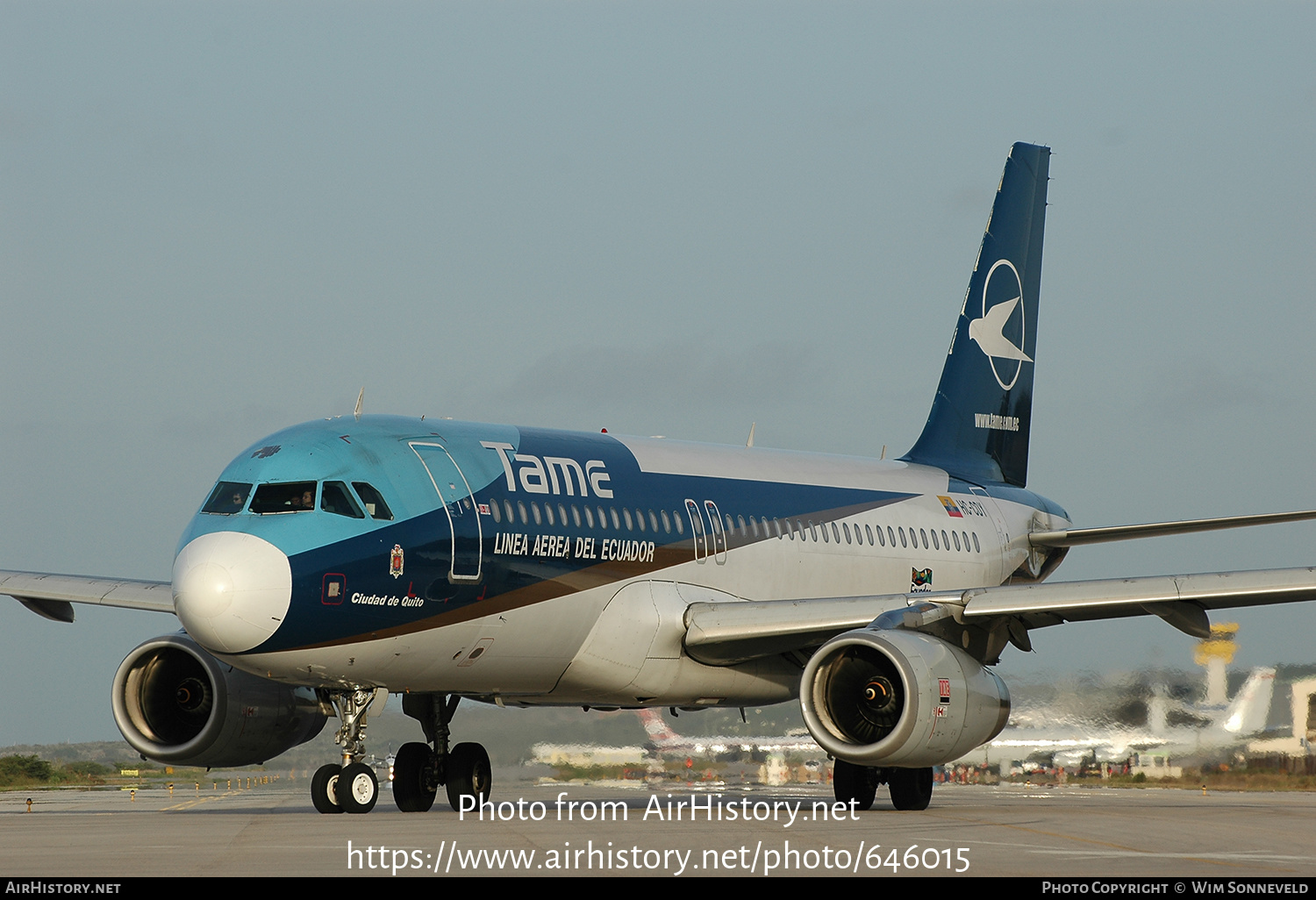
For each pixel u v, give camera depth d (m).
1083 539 107.12
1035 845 50.91
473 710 125.88
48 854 47.75
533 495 75.56
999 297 114.62
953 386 110.94
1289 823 63.59
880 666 71.25
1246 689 127.25
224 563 64.25
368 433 71.69
